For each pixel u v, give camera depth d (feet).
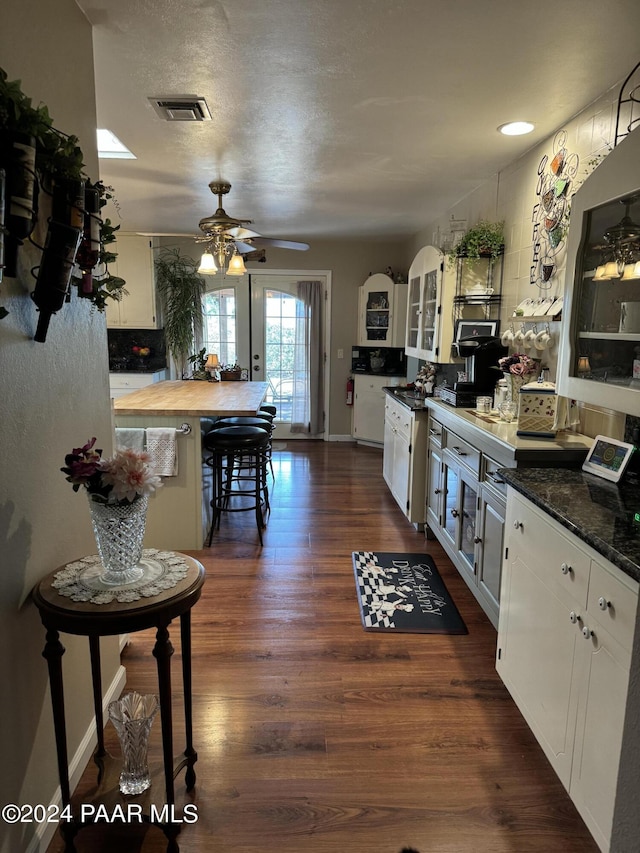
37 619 4.85
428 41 6.46
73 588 4.69
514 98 8.00
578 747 4.93
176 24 6.07
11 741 4.41
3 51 4.19
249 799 5.58
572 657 5.07
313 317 22.61
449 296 12.44
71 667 5.64
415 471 12.71
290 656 8.05
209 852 5.02
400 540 12.51
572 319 6.51
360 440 22.71
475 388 10.80
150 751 6.20
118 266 20.30
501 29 6.16
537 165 9.94
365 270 22.39
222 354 22.88
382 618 9.11
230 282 22.38
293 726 6.62
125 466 4.69
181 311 21.34
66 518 5.48
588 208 6.12
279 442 23.18
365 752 6.23
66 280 4.48
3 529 4.26
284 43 6.52
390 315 20.85
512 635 6.56
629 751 3.41
